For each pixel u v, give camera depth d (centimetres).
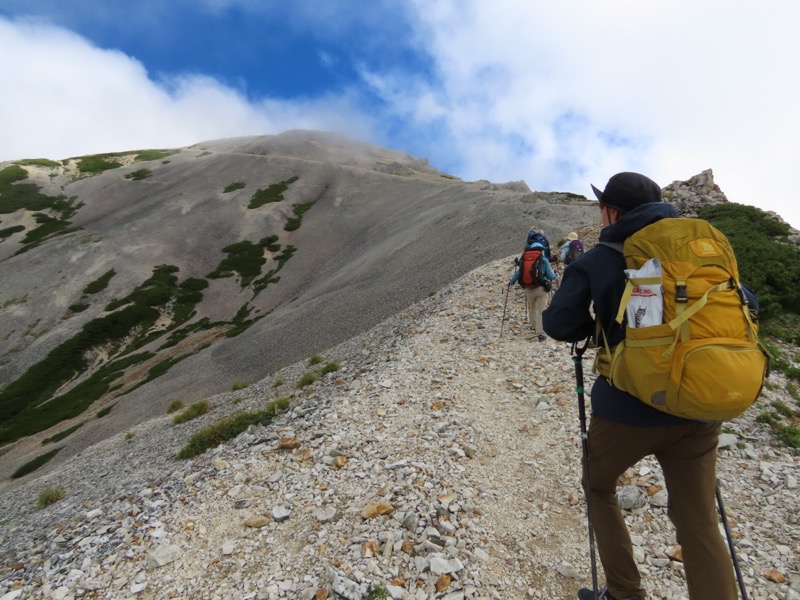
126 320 8912
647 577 437
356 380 1099
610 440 327
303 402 1100
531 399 842
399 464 638
